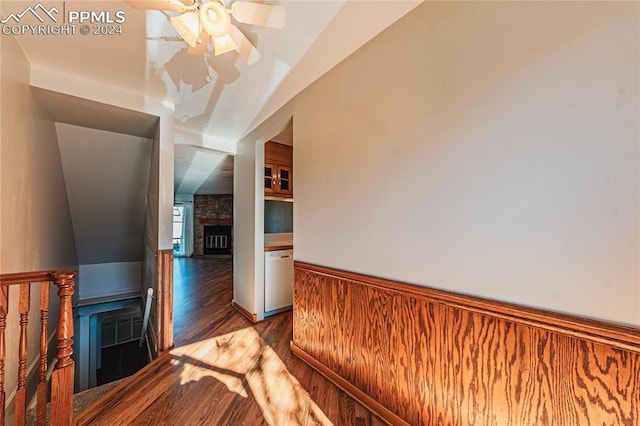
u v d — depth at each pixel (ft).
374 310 5.17
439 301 4.12
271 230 12.46
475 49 3.70
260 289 10.14
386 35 4.97
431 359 4.24
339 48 5.60
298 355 7.25
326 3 4.42
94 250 14.87
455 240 3.95
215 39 4.66
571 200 2.93
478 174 3.68
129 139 10.33
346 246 5.85
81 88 6.99
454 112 3.94
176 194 30.07
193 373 6.53
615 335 2.66
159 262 8.00
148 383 6.11
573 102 2.90
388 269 4.95
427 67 4.29
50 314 8.98
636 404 2.57
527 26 3.22
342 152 5.95
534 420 3.20
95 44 5.66
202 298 13.26
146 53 5.91
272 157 11.63
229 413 5.16
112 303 15.33
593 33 2.77
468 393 3.80
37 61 6.30
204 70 6.56
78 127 9.27
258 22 4.49
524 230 3.28
